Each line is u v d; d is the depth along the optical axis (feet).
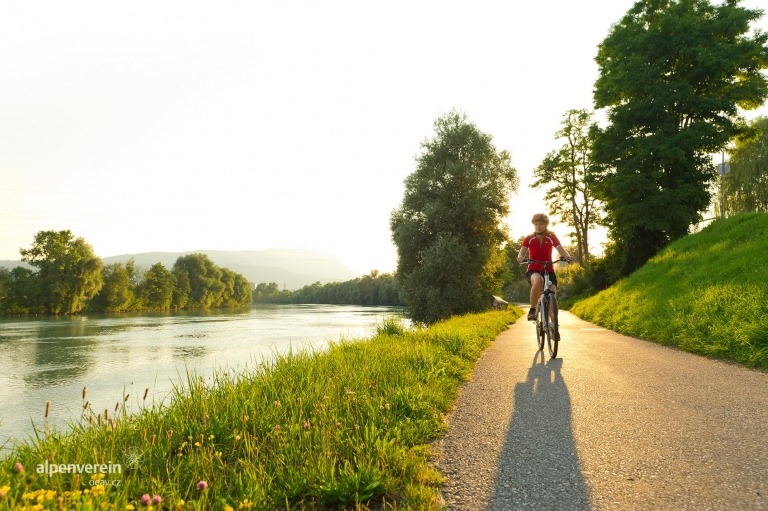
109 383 50.57
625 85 87.56
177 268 399.44
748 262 33.01
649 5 90.79
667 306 32.24
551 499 7.72
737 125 85.40
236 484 8.11
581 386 15.70
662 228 80.43
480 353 25.61
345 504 7.97
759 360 18.60
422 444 10.70
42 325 160.66
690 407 12.71
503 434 11.16
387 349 22.88
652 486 8.02
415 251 102.32
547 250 22.03
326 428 10.75
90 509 6.63
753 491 7.66
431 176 102.58
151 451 9.12
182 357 71.82
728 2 87.30
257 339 100.58
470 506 7.63
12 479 7.68
